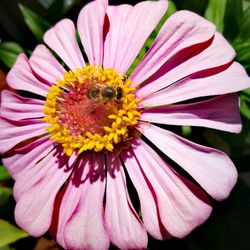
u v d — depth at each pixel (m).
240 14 0.14
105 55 0.14
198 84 0.12
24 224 0.12
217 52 0.12
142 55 0.14
